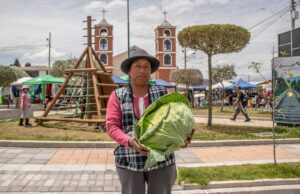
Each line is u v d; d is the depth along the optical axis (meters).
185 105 3.30
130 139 3.27
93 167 8.66
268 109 33.16
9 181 7.45
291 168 8.12
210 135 13.39
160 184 3.52
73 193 6.74
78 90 17.30
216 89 52.38
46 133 13.48
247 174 7.69
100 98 15.61
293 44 19.84
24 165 8.85
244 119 22.30
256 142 12.08
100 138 12.30
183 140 3.16
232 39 15.13
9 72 41.56
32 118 20.59
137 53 3.57
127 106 3.55
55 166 8.76
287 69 16.12
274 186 7.18
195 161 9.31
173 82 46.38
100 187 7.08
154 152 3.10
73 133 13.55
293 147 11.60
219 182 7.12
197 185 7.01
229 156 10.00
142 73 3.57
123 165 3.53
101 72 16.06
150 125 3.16
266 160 9.40
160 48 79.56
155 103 3.22
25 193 6.70
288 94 16.17
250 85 41.00
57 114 20.91
